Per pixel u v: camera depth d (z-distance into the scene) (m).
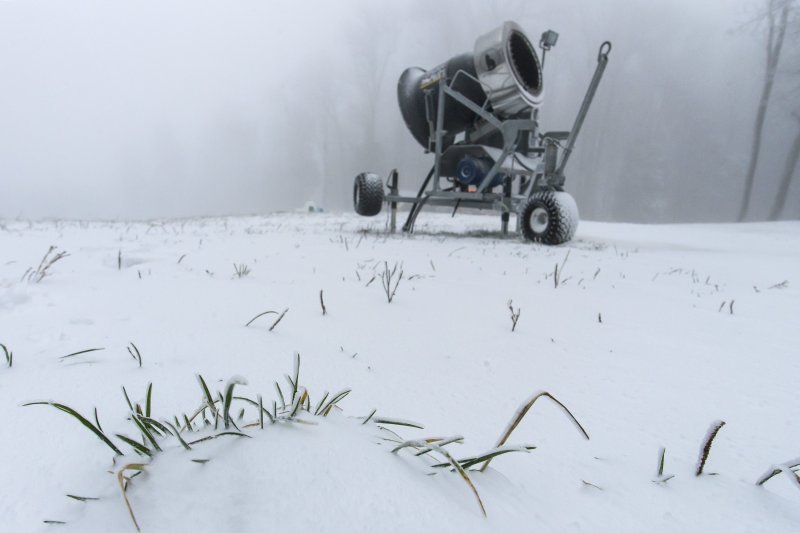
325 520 0.56
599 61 6.50
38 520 0.65
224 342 1.72
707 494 0.94
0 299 2.17
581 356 1.89
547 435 1.19
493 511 0.72
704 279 4.23
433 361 1.72
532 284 3.54
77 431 0.95
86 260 3.59
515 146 7.38
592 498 0.91
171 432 0.79
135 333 1.78
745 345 2.11
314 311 2.35
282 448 0.68
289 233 7.44
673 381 1.63
